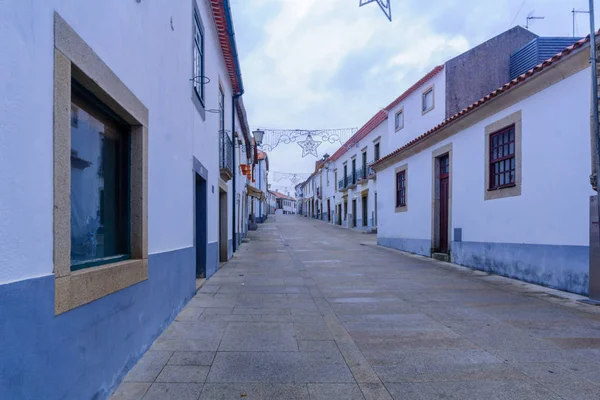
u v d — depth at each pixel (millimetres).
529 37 16047
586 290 6664
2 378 1892
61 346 2439
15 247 2031
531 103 7930
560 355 4117
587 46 6426
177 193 5652
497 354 4156
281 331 4938
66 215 2518
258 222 39344
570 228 6980
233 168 14203
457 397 3213
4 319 1911
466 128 10547
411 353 4195
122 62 3521
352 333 4887
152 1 4430
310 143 15461
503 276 8953
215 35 9742
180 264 5809
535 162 7836
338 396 3232
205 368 3760
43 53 2303
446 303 6484
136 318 3867
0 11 1936
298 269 10281
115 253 3816
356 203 30016
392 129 19875
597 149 6039
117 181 3879
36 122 2232
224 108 11812
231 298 6758
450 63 15242
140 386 3373
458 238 11062
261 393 3275
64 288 2473
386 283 8289
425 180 13289
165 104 4977
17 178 2055
